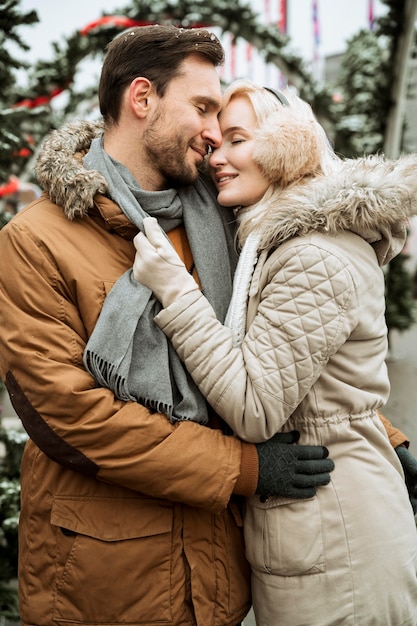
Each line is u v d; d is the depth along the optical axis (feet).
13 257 4.68
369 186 4.67
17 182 11.45
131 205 4.77
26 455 5.22
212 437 4.64
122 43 5.03
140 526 4.68
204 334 4.58
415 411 15.87
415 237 25.18
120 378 4.52
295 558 4.69
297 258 4.60
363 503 4.78
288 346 4.51
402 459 5.69
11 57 9.26
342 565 4.70
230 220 5.49
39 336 4.56
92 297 4.67
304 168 5.08
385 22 16.96
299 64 15.42
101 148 5.04
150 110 4.95
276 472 4.63
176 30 5.00
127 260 4.87
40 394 4.51
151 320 4.70
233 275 5.32
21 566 5.07
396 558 4.84
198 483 4.50
